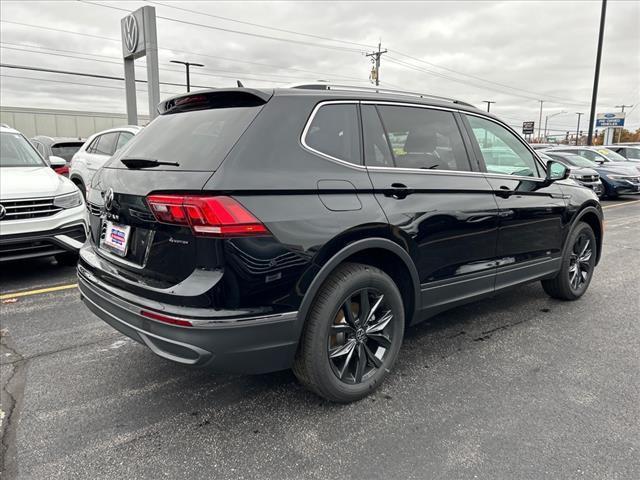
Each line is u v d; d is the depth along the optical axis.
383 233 2.90
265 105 2.67
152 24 16.58
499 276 3.83
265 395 3.09
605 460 2.45
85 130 44.69
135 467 2.40
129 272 2.70
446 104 3.61
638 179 15.15
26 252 5.16
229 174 2.38
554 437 2.64
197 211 2.32
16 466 2.39
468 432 2.69
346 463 2.43
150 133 3.11
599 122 41.94
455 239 3.38
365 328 2.97
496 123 4.01
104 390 3.13
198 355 2.37
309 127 2.75
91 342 3.86
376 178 2.93
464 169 3.56
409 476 2.34
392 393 3.11
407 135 3.25
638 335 4.09
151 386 3.19
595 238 5.09
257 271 2.40
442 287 3.37
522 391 3.14
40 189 5.22
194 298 2.34
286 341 2.56
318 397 3.06
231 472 2.37
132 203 2.63
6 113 40.44
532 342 3.94
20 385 3.18
